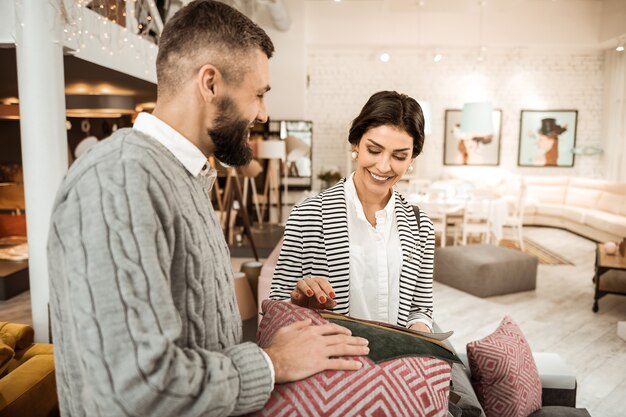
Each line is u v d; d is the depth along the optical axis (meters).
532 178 9.51
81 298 0.67
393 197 1.47
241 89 0.87
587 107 9.70
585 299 4.95
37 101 2.94
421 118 1.31
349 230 1.40
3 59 3.55
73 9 3.09
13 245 5.59
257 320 3.21
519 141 9.81
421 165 9.89
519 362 1.94
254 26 0.89
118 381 0.65
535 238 8.18
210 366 0.73
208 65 0.84
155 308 0.68
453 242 7.84
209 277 0.83
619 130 9.11
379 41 9.12
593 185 8.74
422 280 1.49
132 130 0.81
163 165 0.78
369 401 0.87
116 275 0.67
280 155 7.42
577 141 9.79
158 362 0.66
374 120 1.27
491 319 4.37
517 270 5.13
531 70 9.65
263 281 3.15
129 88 5.26
